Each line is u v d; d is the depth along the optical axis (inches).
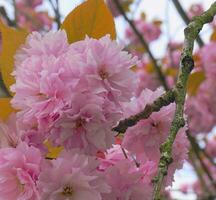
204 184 51.6
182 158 20.3
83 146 18.2
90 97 17.8
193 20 20.3
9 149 18.0
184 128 20.3
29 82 18.1
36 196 17.8
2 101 18.9
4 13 37.9
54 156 19.2
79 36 21.3
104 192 17.9
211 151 63.7
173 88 18.3
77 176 17.6
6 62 21.0
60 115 17.7
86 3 21.1
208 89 54.7
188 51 18.9
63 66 18.0
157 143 20.1
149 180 19.6
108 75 18.3
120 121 18.9
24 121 18.1
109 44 18.4
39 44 18.7
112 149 19.9
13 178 18.2
